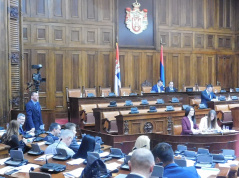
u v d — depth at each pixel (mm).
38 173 3537
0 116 9305
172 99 10227
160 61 13836
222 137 7234
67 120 11758
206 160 4770
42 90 12320
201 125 7953
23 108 10023
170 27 14625
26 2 12062
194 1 15180
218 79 15625
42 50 12312
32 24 12141
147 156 2770
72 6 12883
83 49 13008
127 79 13828
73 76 12859
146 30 14273
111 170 4168
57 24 12562
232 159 5113
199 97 11797
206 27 15422
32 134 7059
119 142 7500
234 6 15922
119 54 13680
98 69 13273
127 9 13820
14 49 9805
